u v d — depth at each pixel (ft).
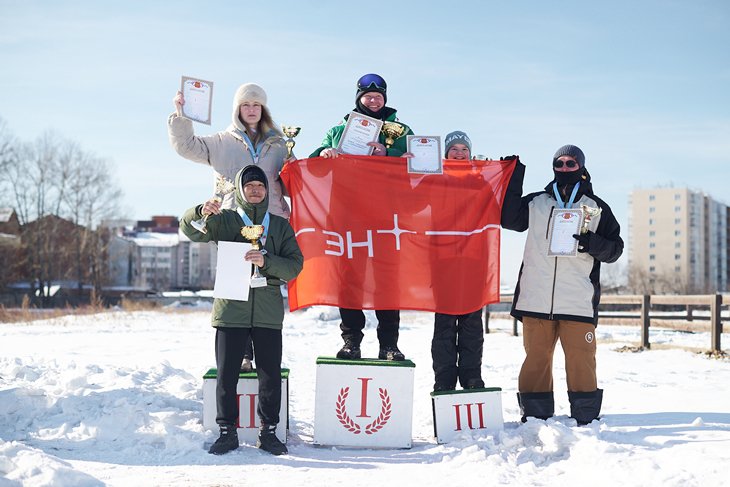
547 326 23.66
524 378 23.82
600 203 23.62
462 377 23.99
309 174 24.86
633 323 90.74
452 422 22.38
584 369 23.30
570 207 23.47
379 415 21.91
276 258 20.85
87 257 249.14
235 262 20.59
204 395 21.93
